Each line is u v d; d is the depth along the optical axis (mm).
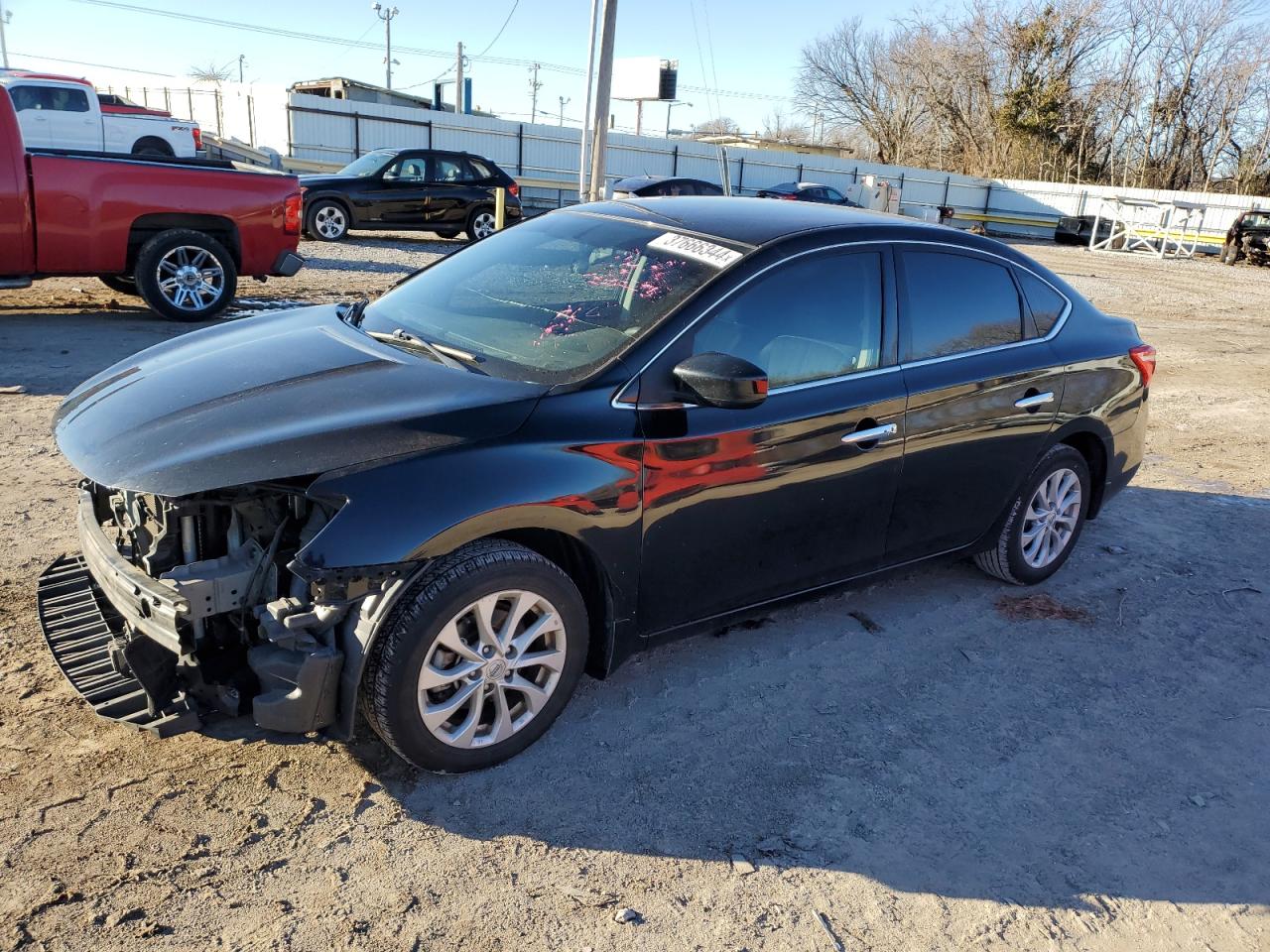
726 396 3031
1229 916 2775
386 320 3844
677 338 3289
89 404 3336
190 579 2762
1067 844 3020
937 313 4074
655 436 3184
